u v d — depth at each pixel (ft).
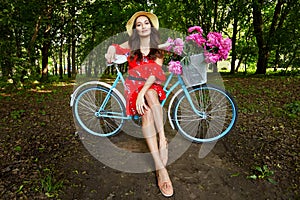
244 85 23.53
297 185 7.87
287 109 14.46
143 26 8.63
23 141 10.48
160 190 7.55
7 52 20.26
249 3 33.42
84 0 30.91
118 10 31.22
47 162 8.89
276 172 8.41
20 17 22.47
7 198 7.14
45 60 31.22
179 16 32.50
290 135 10.97
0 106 15.97
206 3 33.71
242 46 42.75
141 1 29.91
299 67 32.48
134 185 7.77
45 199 7.18
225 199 7.34
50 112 14.66
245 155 9.36
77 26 35.63
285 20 34.76
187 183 7.89
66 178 8.04
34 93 21.09
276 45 34.24
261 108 14.82
